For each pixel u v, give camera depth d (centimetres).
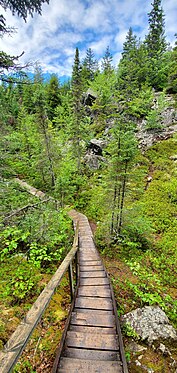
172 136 1947
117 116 833
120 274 713
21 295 434
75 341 343
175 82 2352
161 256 845
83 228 1098
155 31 3175
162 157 1698
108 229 952
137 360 384
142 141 1975
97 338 350
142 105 2311
